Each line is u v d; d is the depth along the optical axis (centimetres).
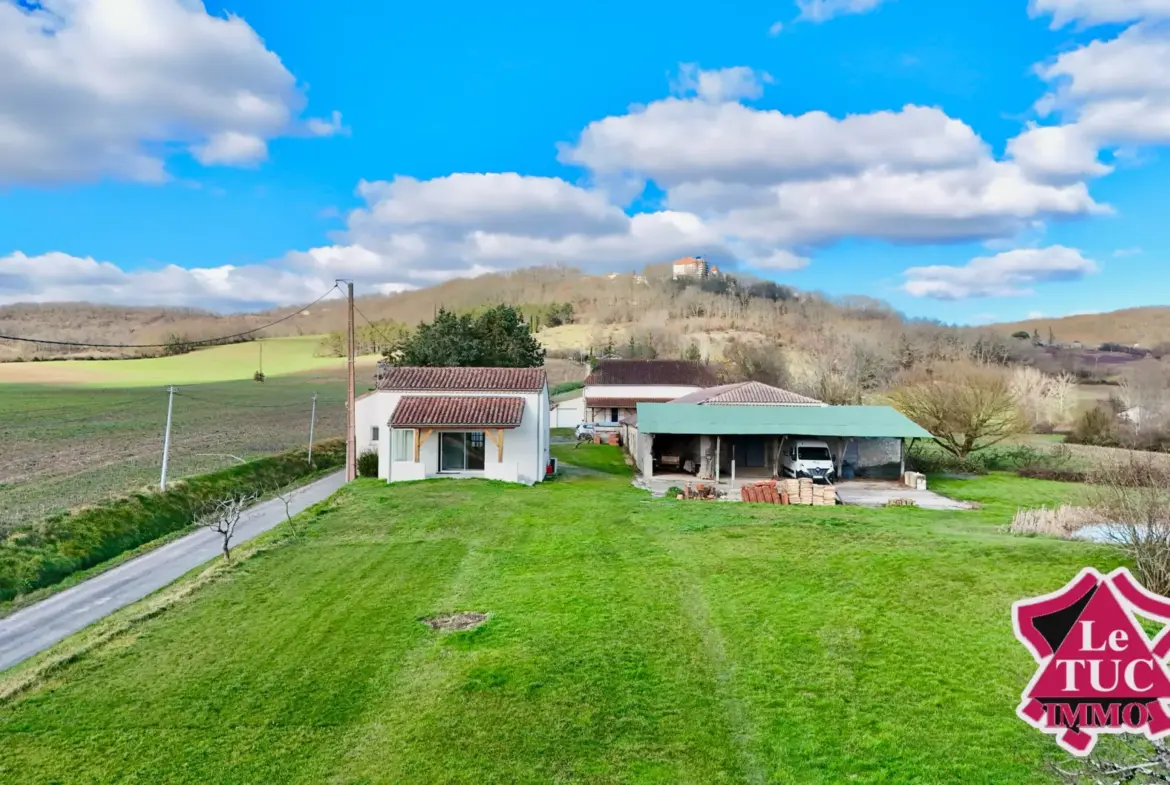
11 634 1543
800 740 958
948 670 1133
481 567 1784
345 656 1262
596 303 18712
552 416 6494
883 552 1794
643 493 2936
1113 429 5191
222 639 1351
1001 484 3441
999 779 851
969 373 4631
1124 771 658
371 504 2622
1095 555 1664
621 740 973
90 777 918
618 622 1375
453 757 941
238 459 3362
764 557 1789
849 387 6209
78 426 4706
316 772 920
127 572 2019
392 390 3353
